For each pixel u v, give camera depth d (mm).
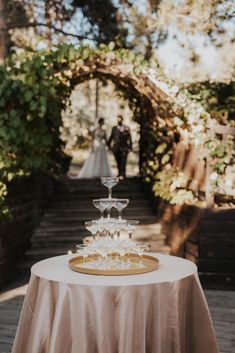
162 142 8680
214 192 6598
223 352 4062
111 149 11219
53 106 6383
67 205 9312
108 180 3438
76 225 8703
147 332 2762
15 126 5914
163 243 8148
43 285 2861
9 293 6039
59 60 6570
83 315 2707
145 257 3461
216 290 6273
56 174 9797
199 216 6535
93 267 3129
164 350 2791
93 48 6832
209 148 6457
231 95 9289
